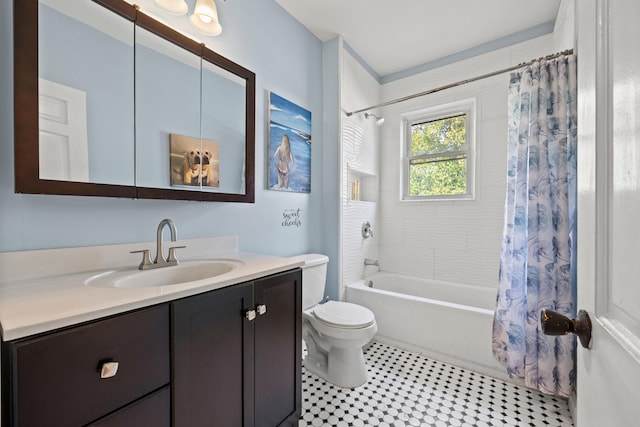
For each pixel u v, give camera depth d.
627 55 0.38
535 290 1.50
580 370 0.60
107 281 0.98
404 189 2.79
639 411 0.33
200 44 1.38
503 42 2.22
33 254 0.94
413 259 2.67
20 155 0.87
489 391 1.58
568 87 1.48
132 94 1.18
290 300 1.25
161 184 1.28
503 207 2.24
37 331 0.59
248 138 1.60
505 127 2.21
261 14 1.76
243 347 1.03
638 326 0.34
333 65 2.24
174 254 1.24
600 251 0.47
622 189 0.39
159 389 0.78
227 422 0.97
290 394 1.25
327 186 2.29
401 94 2.73
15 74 0.86
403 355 1.98
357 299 2.26
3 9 0.90
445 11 1.93
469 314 1.80
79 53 1.03
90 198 1.08
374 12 1.95
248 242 1.69
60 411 0.61
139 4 1.21
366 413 1.41
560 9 1.78
